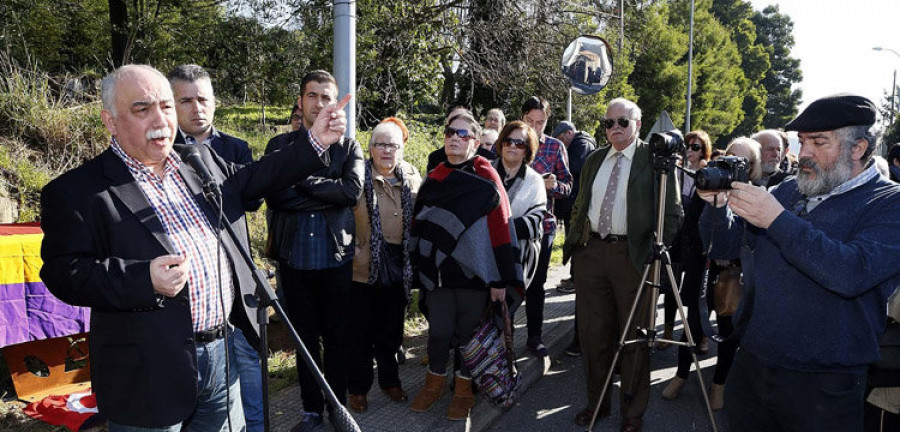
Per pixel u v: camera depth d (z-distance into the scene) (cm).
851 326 200
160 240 191
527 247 376
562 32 1262
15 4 1055
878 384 241
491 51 1172
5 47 826
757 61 5669
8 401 352
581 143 594
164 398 190
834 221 199
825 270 183
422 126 1016
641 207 332
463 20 1152
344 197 302
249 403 271
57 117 595
